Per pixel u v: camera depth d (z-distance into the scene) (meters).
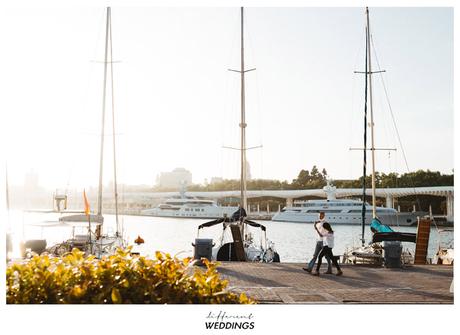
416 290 10.24
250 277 12.11
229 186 115.06
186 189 122.44
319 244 13.02
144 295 5.08
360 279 12.04
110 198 69.00
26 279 5.12
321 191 95.94
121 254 5.50
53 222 17.53
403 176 58.03
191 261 5.71
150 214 113.06
